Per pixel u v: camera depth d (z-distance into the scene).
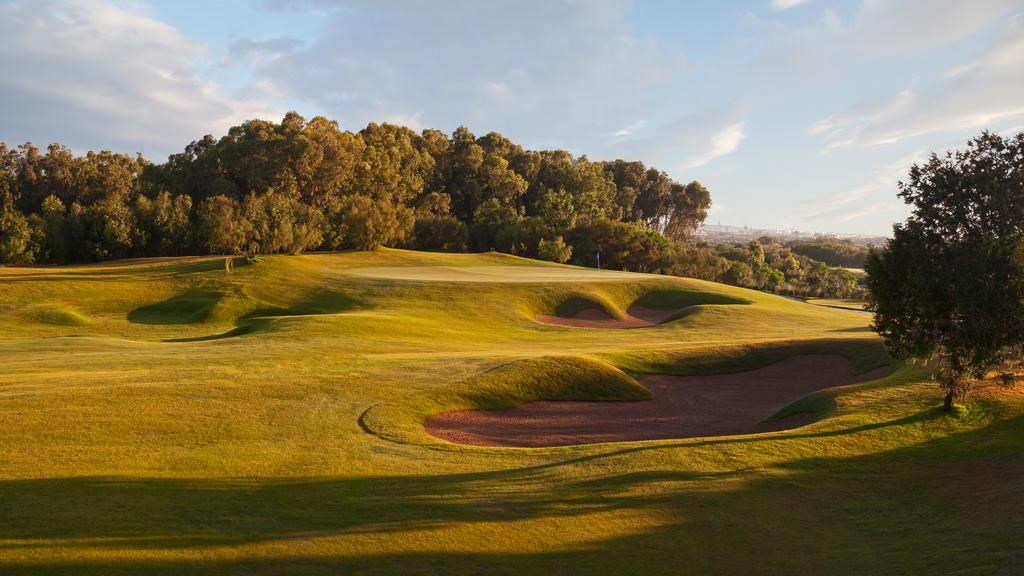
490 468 15.47
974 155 17.42
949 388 18.91
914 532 11.84
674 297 59.56
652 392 26.14
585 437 20.77
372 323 39.44
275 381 22.70
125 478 13.09
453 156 135.75
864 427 18.30
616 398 24.94
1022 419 18.08
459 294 52.78
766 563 10.52
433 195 123.38
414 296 51.62
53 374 22.61
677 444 17.47
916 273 17.44
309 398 20.95
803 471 15.25
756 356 30.58
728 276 112.25
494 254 85.25
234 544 10.01
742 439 17.80
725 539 11.50
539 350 33.75
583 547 10.94
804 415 21.59
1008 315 16.34
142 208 88.50
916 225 18.02
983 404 19.42
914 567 10.17
